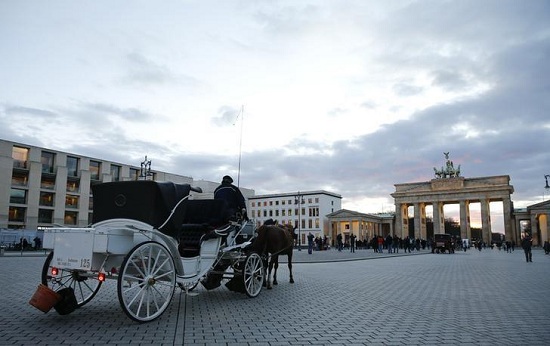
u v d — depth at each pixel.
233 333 6.60
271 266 12.36
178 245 9.06
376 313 8.53
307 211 119.75
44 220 64.12
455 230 147.12
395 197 113.31
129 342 5.92
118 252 7.05
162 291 11.12
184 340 6.10
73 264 7.10
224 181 11.26
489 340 6.38
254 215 129.25
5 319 7.37
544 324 7.55
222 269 10.79
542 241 99.06
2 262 23.84
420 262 28.86
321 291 11.92
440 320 7.87
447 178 105.69
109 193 8.12
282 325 7.26
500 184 98.94
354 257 34.53
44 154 66.00
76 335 6.26
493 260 32.91
